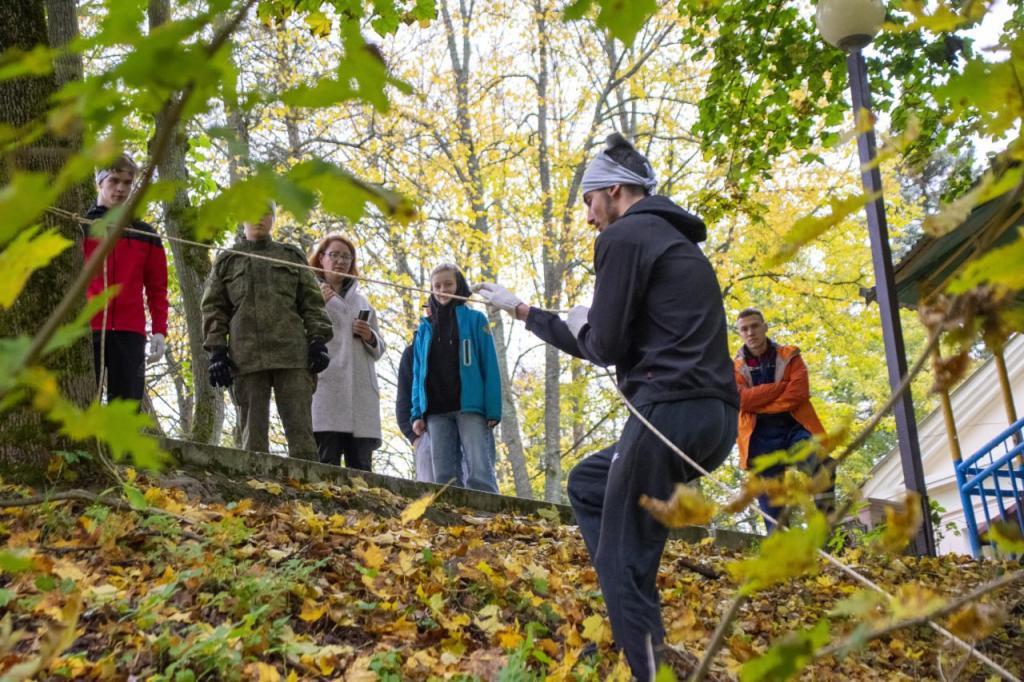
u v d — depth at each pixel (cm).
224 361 631
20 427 440
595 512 350
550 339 363
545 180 2183
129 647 314
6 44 444
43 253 58
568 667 345
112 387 546
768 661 77
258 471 555
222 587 368
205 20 54
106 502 422
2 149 55
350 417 700
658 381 319
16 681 92
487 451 725
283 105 60
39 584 335
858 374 2380
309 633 359
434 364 726
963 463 919
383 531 497
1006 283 71
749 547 746
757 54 962
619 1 62
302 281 647
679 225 346
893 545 84
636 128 2312
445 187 2069
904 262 864
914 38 857
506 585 434
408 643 363
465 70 2317
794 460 86
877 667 461
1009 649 487
